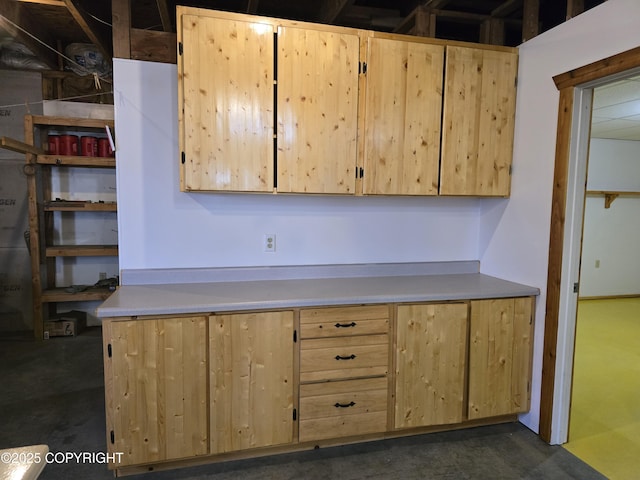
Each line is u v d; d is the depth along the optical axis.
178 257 2.48
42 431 2.36
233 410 2.03
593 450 2.24
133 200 2.40
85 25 3.02
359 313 2.15
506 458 2.17
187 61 2.09
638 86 3.28
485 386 2.37
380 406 2.23
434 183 2.45
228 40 2.12
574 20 2.13
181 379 1.96
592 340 4.02
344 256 2.74
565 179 2.19
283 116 2.21
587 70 2.03
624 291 5.77
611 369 3.32
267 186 2.23
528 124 2.44
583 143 2.18
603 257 5.71
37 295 3.93
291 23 2.18
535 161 2.40
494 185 2.56
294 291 2.26
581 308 5.25
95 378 3.09
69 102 4.15
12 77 4.03
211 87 2.12
